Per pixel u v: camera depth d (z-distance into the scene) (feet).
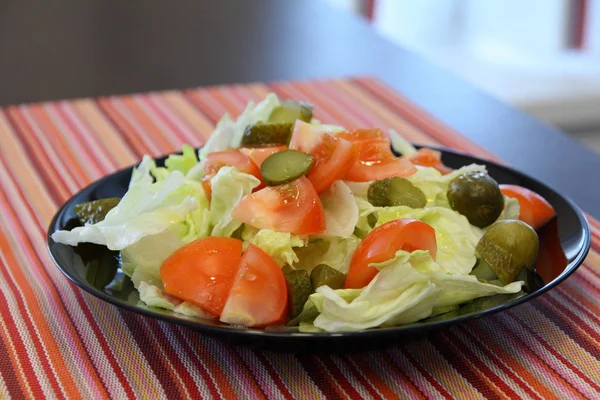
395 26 4.84
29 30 3.30
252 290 1.49
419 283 1.47
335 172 1.63
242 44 3.18
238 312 1.48
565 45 4.70
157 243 1.62
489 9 4.73
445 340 1.58
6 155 2.27
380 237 1.52
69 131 2.41
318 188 1.64
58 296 1.70
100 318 1.64
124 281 1.64
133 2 3.69
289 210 1.59
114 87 2.74
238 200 1.64
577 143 2.37
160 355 1.55
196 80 2.81
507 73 4.35
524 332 1.60
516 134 2.41
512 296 1.52
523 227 1.61
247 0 3.73
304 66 2.96
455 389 1.47
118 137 2.38
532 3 4.65
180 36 3.27
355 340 1.42
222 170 1.65
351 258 1.57
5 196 2.07
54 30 3.31
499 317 1.63
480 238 1.67
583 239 1.62
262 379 1.50
